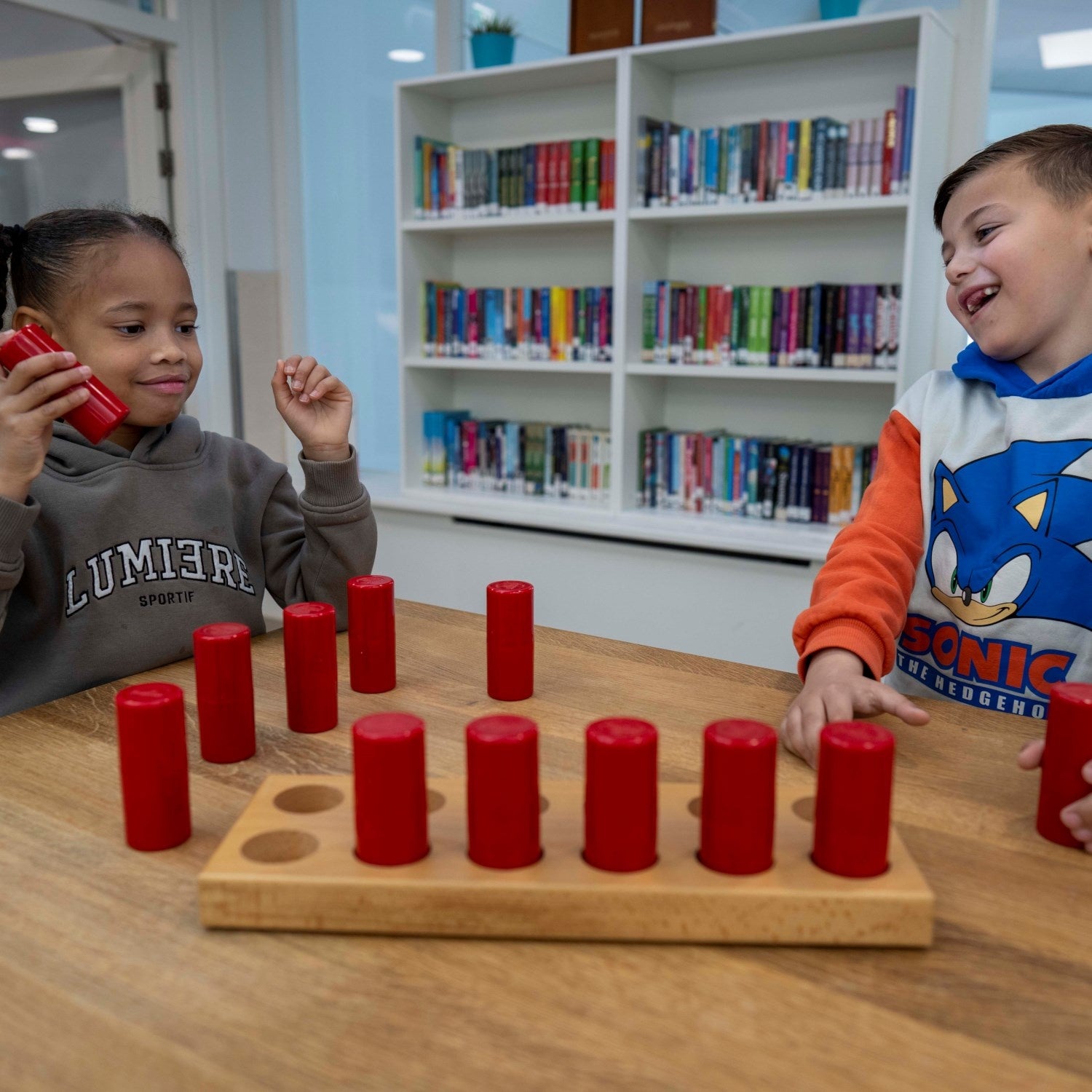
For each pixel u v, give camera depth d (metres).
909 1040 0.45
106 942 0.53
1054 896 0.58
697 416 2.90
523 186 2.86
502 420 3.22
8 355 0.87
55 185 3.04
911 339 2.36
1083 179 1.01
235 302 3.43
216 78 3.28
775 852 0.58
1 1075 0.43
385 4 3.25
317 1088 0.42
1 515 0.89
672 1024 0.46
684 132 2.59
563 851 0.57
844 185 2.43
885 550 1.03
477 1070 0.43
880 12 2.49
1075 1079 0.43
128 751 0.61
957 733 0.83
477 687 0.92
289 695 0.82
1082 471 1.07
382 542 3.19
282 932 0.54
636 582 2.74
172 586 1.14
